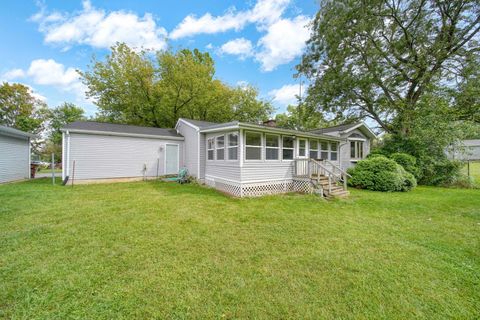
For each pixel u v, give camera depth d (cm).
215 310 198
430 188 980
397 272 264
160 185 929
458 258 301
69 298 209
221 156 875
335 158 1157
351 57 1350
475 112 1162
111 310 195
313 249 328
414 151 1122
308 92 1631
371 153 1259
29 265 265
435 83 1191
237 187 745
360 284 239
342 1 1215
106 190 782
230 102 2088
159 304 204
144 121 1777
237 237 371
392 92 1312
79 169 918
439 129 1063
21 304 199
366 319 190
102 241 341
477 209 580
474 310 201
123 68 1553
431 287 235
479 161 2381
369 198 735
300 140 939
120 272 255
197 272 259
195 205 583
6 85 2259
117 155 1011
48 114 2752
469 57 1084
